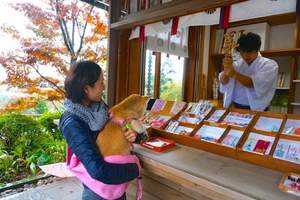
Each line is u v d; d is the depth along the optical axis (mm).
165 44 3252
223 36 3859
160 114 2047
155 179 1814
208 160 1393
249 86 1820
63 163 2838
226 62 1810
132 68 2693
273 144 1333
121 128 1227
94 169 1034
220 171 1232
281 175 1194
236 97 1965
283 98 3379
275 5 1523
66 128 1083
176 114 1917
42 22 3348
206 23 1852
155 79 3498
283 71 3506
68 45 3637
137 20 2162
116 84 2531
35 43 3301
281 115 1467
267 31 3494
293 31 3441
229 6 1712
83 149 1039
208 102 2004
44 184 2582
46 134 3242
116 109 1297
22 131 3064
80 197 2316
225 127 1582
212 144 1518
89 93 1118
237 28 3713
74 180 2676
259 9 1588
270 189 1040
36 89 3396
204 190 1150
